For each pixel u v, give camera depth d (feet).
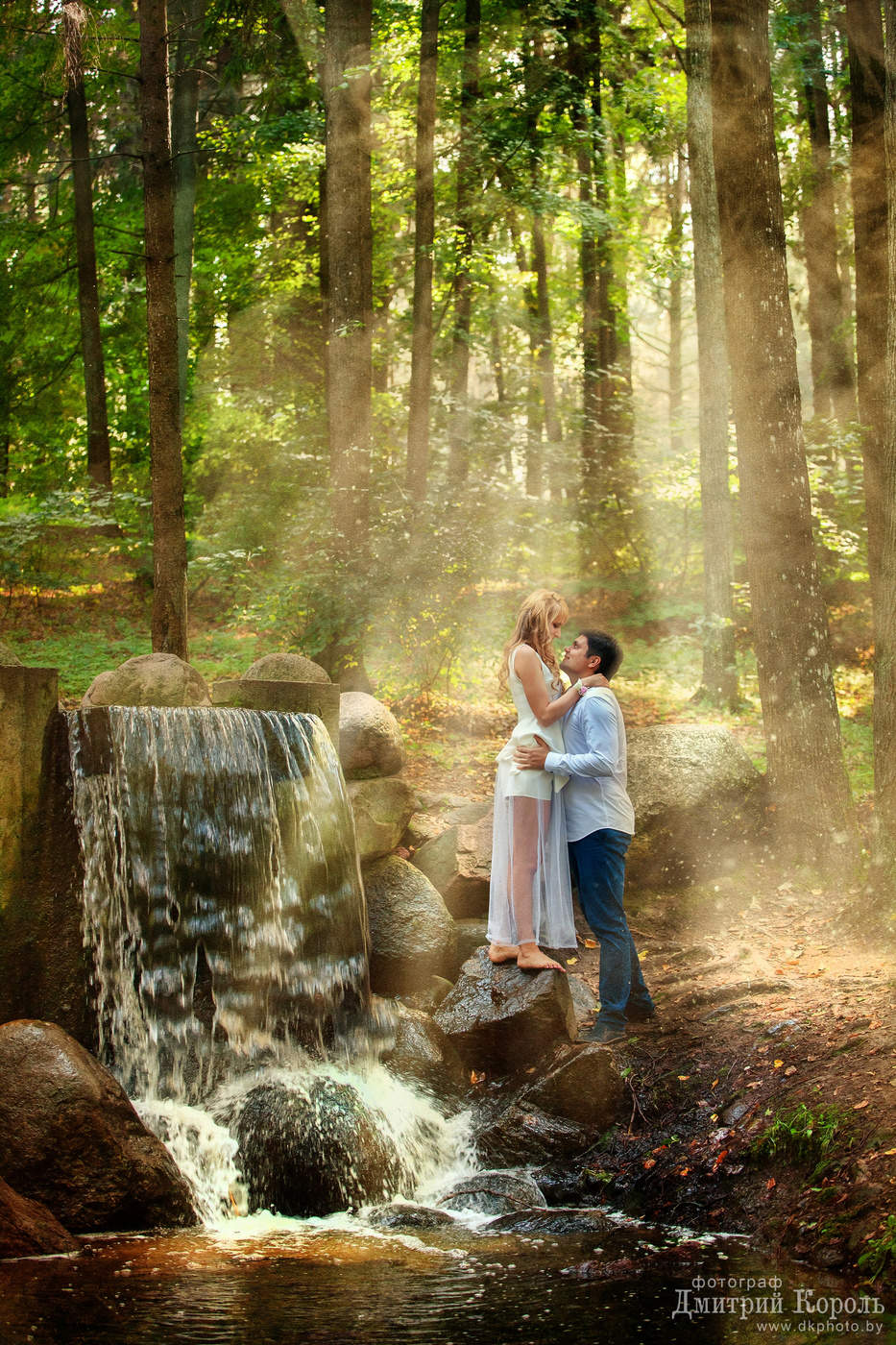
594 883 17.81
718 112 25.80
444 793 27.04
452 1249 13.05
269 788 19.45
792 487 25.61
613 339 59.11
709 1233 13.44
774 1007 17.54
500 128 46.68
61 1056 14.10
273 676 21.91
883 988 17.22
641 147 66.39
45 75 38.17
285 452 46.42
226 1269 12.21
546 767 17.62
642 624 48.16
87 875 17.15
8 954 16.43
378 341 54.08
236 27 44.09
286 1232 13.91
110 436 62.44
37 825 16.93
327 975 19.34
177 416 28.84
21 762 16.80
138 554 47.06
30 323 55.57
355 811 21.83
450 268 49.47
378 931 21.02
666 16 55.47
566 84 47.78
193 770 18.52
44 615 42.75
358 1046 18.58
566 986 17.78
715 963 20.18
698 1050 16.97
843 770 25.12
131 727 17.93
